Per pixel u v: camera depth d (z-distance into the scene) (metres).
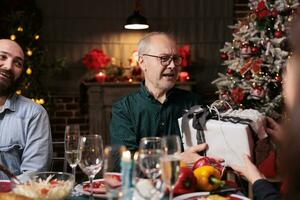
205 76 4.58
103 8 4.46
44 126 1.90
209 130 1.49
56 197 1.08
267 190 1.19
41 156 1.84
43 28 4.40
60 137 4.52
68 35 4.45
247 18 3.36
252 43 3.20
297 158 0.45
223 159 1.46
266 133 1.47
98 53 4.33
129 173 0.92
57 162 2.63
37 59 4.16
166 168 0.96
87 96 4.43
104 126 4.36
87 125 4.53
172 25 4.52
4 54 1.88
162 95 1.92
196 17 4.54
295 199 0.45
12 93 1.90
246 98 3.16
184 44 4.55
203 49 4.57
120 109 1.93
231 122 1.45
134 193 0.94
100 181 1.40
